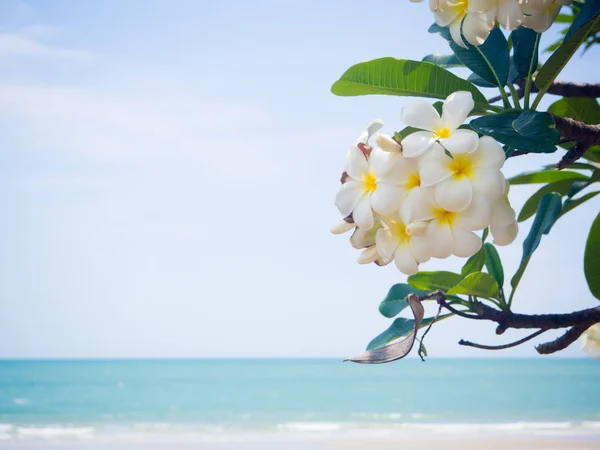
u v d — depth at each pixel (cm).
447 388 3503
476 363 5900
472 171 84
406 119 87
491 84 112
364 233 91
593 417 2231
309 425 2044
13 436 1786
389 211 86
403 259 87
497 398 3050
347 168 91
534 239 110
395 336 108
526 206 131
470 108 86
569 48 102
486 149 84
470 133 84
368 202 88
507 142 95
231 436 1792
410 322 108
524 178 128
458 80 105
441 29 117
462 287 103
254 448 1557
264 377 4241
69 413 2377
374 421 2152
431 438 1706
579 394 3244
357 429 1933
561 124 100
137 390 3297
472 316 102
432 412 2430
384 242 88
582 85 120
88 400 2856
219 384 3700
